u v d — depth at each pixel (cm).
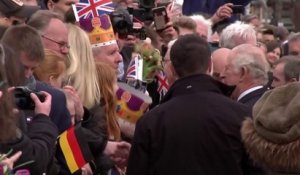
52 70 784
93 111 820
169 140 743
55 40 817
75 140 755
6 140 613
